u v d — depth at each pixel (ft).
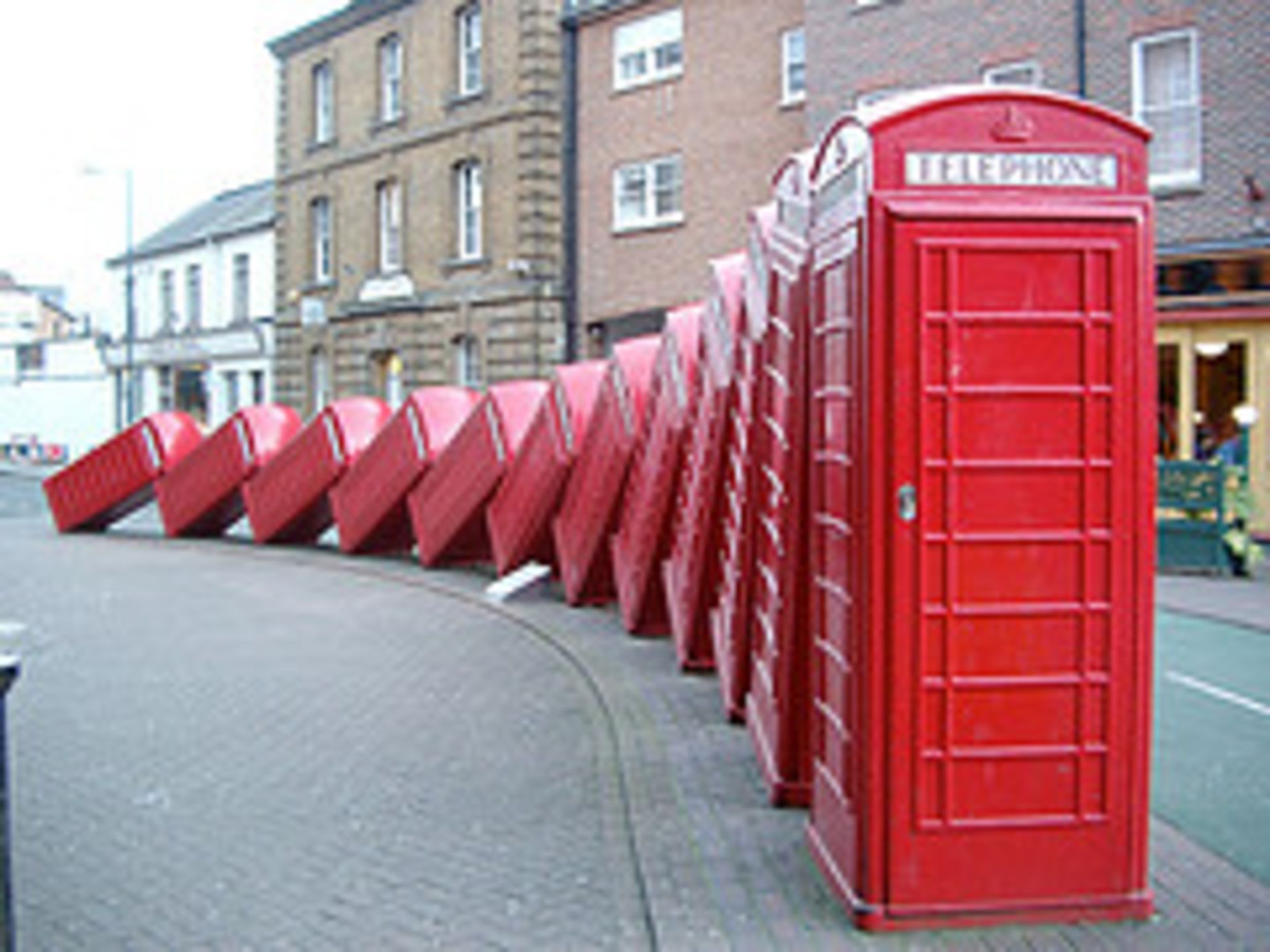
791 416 19.30
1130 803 15.08
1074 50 59.88
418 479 54.44
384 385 107.55
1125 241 15.02
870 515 14.79
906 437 14.76
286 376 118.73
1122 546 15.10
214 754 24.56
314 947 15.33
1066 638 15.01
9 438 192.13
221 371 135.74
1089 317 14.98
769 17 76.23
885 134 14.76
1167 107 57.72
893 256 14.71
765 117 76.74
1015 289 14.92
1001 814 14.90
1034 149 14.97
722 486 29.40
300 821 20.27
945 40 64.13
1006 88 14.92
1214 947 14.24
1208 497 48.32
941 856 14.84
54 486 74.74
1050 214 14.88
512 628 39.63
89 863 18.39
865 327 14.84
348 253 108.99
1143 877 15.14
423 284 99.25
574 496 43.21
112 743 25.50
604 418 40.91
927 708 14.84
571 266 89.10
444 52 95.81
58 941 15.57
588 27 87.20
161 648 36.78
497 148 91.35
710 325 30.76
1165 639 35.47
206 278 137.59
